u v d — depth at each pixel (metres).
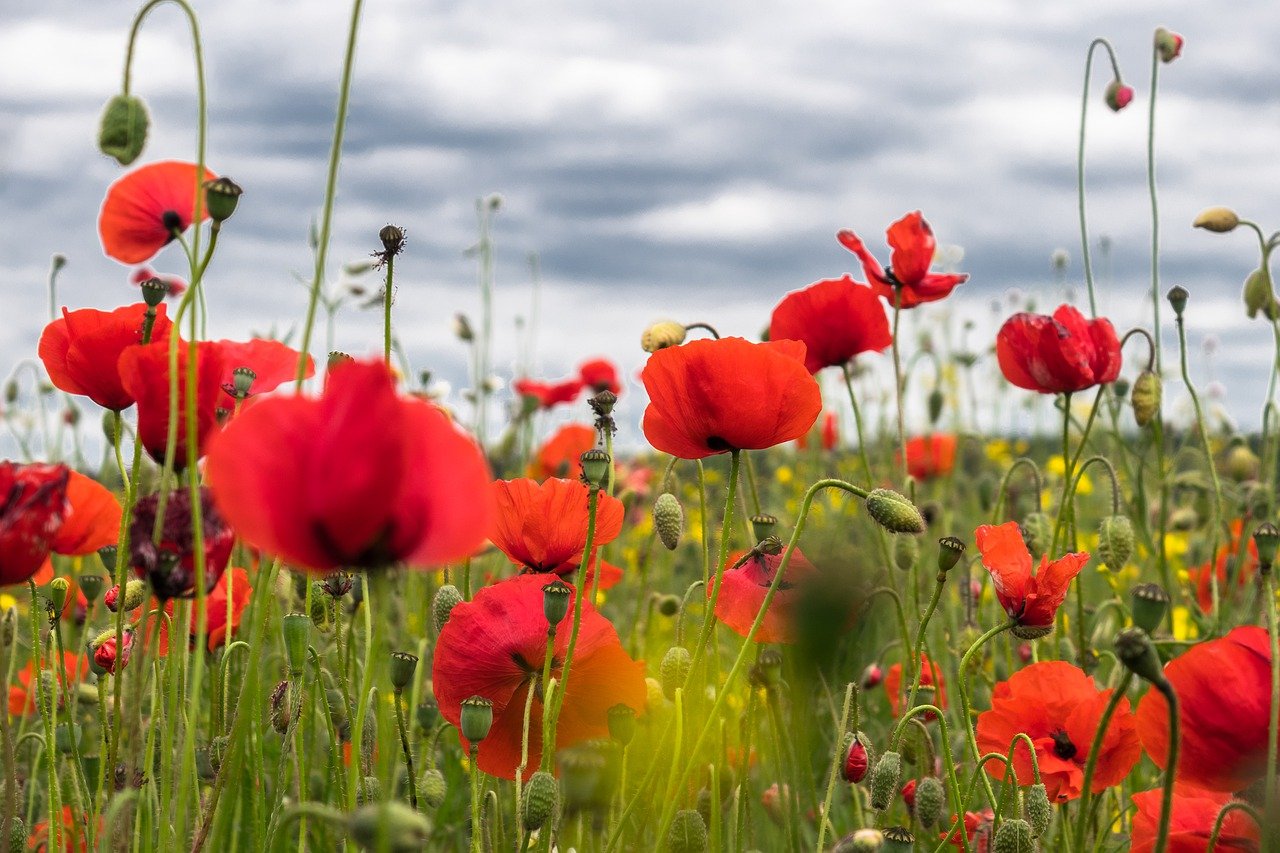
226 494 0.68
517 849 0.86
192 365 0.77
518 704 0.89
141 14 0.82
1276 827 0.79
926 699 1.03
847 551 0.97
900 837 0.84
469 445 0.69
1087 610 1.21
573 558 0.96
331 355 0.88
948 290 1.19
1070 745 0.94
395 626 1.26
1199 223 1.36
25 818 1.01
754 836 1.11
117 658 0.83
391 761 1.08
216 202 0.77
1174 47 1.36
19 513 0.75
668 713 0.94
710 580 0.96
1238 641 0.81
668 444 0.89
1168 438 1.81
